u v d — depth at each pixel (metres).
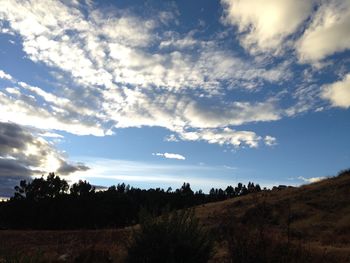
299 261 11.27
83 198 103.19
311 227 35.19
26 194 110.00
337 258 13.49
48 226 99.12
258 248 10.98
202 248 10.09
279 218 37.41
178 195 110.88
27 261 10.98
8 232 42.09
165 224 10.12
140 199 111.94
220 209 43.53
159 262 9.78
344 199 41.62
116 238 22.84
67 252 17.78
